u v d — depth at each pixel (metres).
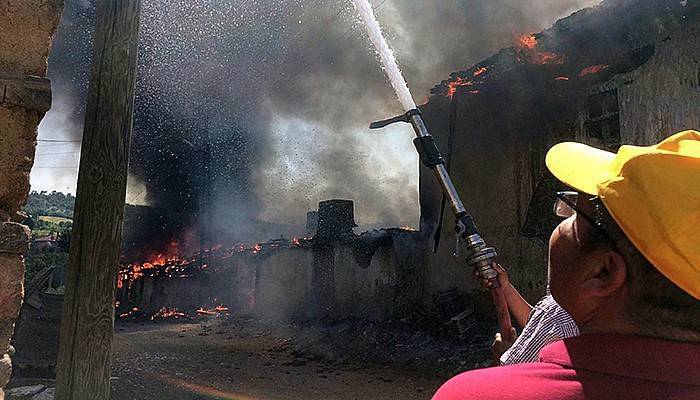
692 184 0.69
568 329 1.37
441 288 12.73
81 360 2.82
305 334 14.34
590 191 0.81
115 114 3.02
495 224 11.45
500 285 1.62
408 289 13.80
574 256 0.84
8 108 2.14
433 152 1.65
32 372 7.06
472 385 0.79
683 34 7.77
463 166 12.44
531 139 10.75
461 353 9.65
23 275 2.16
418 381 8.46
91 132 2.98
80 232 2.92
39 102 2.18
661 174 0.71
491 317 11.21
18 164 2.15
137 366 9.66
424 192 13.73
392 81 1.70
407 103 1.68
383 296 14.66
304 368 9.87
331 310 16.39
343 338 12.66
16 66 2.18
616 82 8.81
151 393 7.36
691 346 0.70
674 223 0.68
